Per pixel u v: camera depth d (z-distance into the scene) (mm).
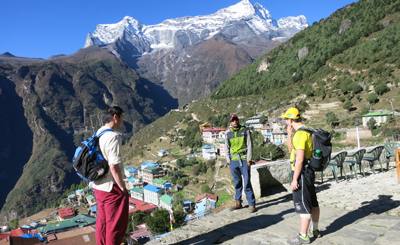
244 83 189250
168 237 7922
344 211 8430
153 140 184500
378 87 97188
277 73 175625
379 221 7375
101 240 5969
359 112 92438
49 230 63125
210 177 100625
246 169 9109
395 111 76938
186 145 152625
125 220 5996
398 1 154000
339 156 12617
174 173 110750
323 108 106438
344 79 120688
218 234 7730
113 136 5828
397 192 9648
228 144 9250
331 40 164625
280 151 81438
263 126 111188
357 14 170125
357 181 12039
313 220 6754
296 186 6438
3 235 44656
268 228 7730
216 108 179125
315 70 151125
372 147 15289
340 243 6492
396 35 126188
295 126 6555
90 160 5789
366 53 127000
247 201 9344
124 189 5887
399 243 6227
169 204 82562
